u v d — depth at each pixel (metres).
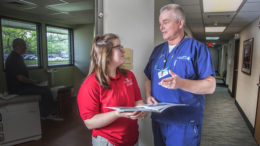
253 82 3.32
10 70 2.22
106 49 0.91
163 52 1.25
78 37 4.19
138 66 1.56
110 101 0.95
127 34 1.52
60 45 3.90
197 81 1.00
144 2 1.53
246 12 3.05
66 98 3.18
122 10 1.49
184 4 2.77
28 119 2.21
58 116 3.00
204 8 2.96
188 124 1.13
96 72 0.93
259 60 3.02
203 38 8.28
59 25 3.96
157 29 2.16
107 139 0.96
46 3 2.60
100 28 1.50
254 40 3.48
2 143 2.03
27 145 2.14
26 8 2.71
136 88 1.17
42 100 2.73
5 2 2.35
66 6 2.80
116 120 0.96
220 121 3.67
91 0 2.58
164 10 1.12
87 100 0.91
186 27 4.48
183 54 1.11
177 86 0.90
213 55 16.64
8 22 2.52
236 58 5.79
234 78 5.89
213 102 5.30
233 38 6.66
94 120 0.90
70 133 2.45
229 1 2.51
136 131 1.10
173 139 1.17
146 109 0.81
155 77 1.23
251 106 3.31
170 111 1.15
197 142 1.14
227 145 2.62
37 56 2.92
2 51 2.20
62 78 3.68
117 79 1.00
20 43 2.37
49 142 2.21
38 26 3.30
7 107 2.05
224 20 3.87
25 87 2.37
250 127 3.19
